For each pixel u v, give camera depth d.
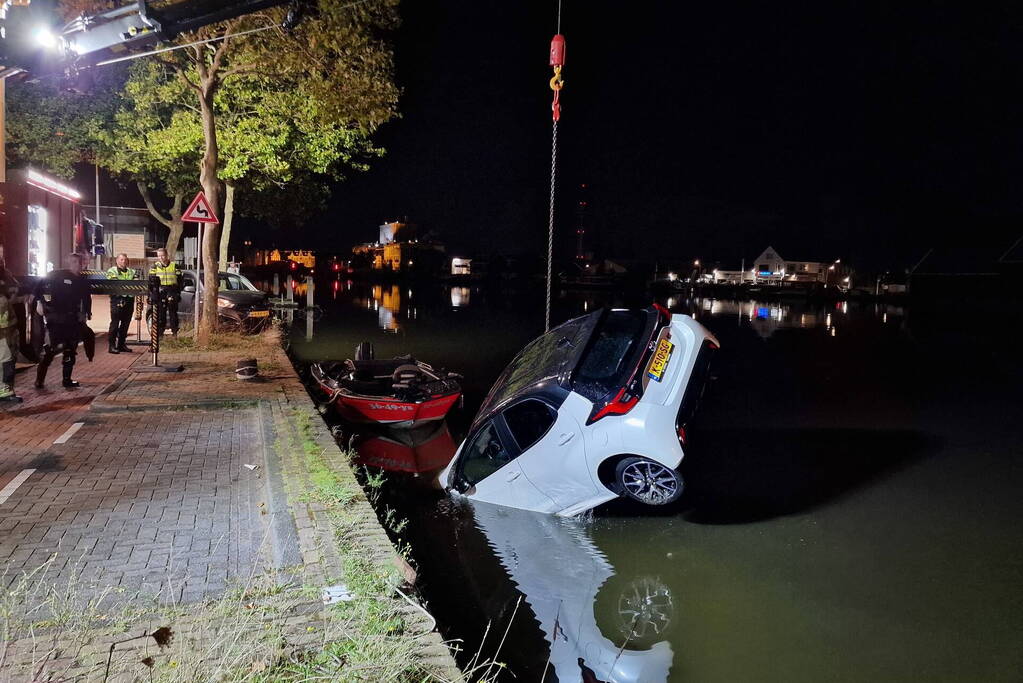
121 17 5.90
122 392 10.26
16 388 10.66
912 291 67.56
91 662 3.41
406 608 4.03
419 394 10.27
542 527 6.98
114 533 5.21
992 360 21.97
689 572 6.04
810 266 102.44
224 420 8.97
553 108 7.29
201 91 15.05
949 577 6.02
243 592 4.04
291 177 26.53
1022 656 4.79
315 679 3.18
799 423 12.16
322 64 13.80
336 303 42.22
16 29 5.89
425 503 7.59
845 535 6.94
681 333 7.27
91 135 24.39
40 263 15.52
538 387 6.98
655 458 6.49
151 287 12.23
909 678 4.54
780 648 4.85
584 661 4.67
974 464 9.54
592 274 108.94
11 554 4.82
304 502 5.67
